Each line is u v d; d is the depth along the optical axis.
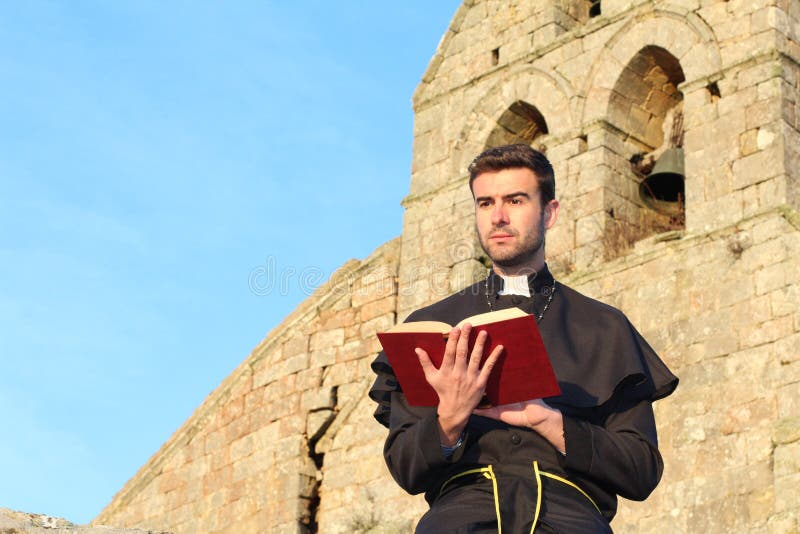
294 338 22.69
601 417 5.29
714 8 18.67
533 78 20.91
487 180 5.69
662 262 17.48
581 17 21.59
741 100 17.77
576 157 19.56
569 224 19.17
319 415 21.59
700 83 18.28
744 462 15.47
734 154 17.52
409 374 4.99
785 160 17.05
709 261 17.02
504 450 5.10
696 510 15.60
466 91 22.05
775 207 16.66
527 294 5.55
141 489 24.36
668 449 16.22
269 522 21.30
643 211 19.36
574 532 4.84
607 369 5.27
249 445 22.50
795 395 15.43
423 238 21.56
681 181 18.98
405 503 19.50
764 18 18.06
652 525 15.90
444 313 5.62
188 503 23.23
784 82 17.64
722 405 16.02
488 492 4.99
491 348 4.78
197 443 23.66
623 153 19.53
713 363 16.36
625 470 5.03
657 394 5.42
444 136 22.05
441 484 5.16
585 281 18.22
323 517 20.73
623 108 19.78
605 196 19.00
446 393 4.81
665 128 19.86
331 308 22.45
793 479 14.87
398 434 5.25
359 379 21.45
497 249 5.61
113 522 24.44
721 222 17.20
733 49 18.19
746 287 16.50
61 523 7.71
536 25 21.34
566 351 5.33
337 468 20.94
